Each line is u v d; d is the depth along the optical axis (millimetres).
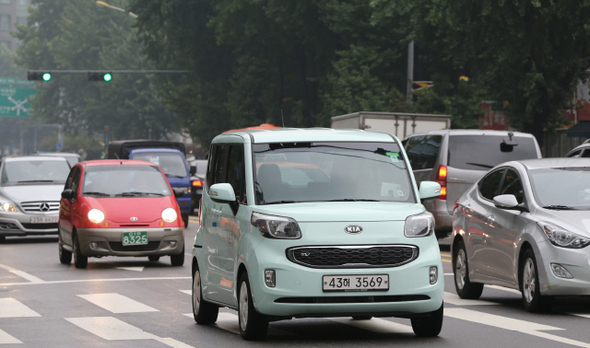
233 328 24875
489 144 47969
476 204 30891
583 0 64688
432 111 91375
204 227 25688
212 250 24703
